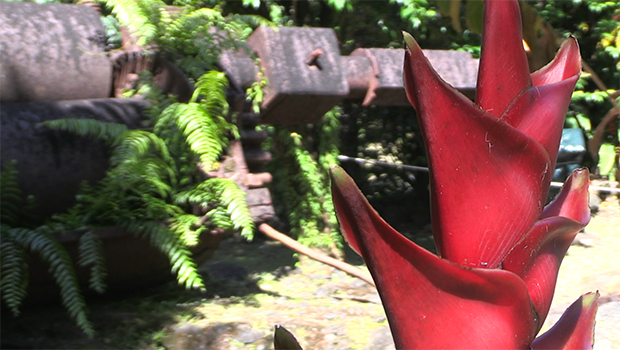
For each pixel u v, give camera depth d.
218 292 4.63
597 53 8.20
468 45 7.52
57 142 3.52
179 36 4.18
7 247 3.23
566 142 7.62
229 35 4.36
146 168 3.57
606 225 6.97
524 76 0.60
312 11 7.57
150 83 4.07
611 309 3.92
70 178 3.54
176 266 3.53
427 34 7.56
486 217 0.57
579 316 0.63
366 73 5.04
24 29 3.84
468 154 0.56
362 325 3.96
